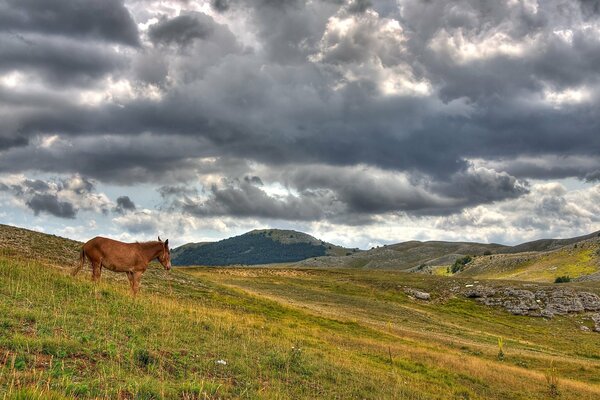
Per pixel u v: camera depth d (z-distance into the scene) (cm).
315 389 1741
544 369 4250
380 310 6900
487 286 10144
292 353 2073
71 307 1825
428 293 9925
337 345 3083
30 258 3219
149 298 2564
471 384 2822
